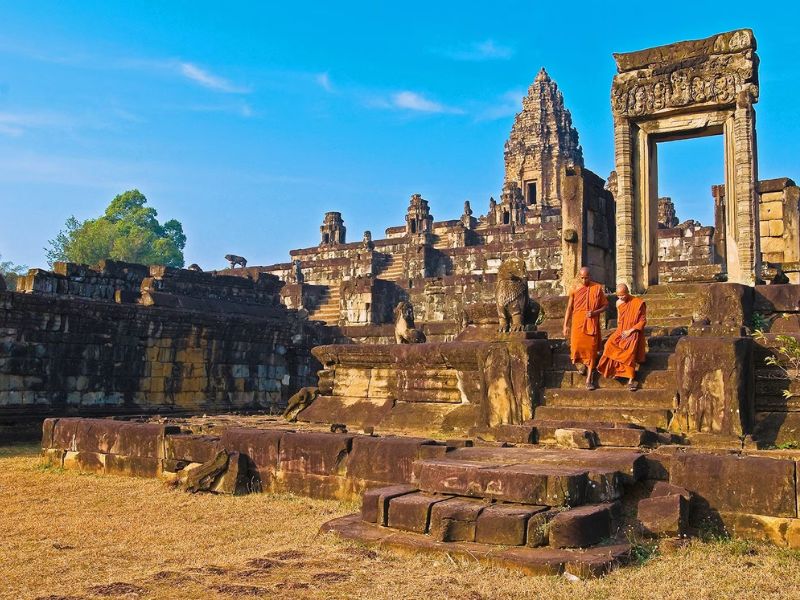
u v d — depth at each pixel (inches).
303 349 1184.8
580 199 745.0
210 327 1030.4
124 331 924.6
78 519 373.7
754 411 399.9
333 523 327.0
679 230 1503.4
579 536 274.2
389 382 588.4
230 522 361.4
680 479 311.9
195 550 307.9
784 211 928.9
